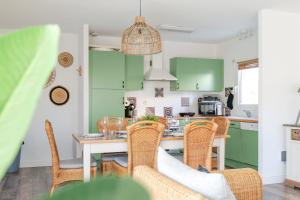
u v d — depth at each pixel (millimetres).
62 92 5727
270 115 4367
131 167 3055
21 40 238
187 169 1545
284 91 4441
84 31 5082
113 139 3240
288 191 3986
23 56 240
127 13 4500
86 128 5098
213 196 1324
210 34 5863
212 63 6484
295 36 4523
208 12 4461
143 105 6254
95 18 4758
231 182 1871
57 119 5719
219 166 3629
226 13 4516
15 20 4793
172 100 6488
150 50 4066
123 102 5672
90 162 3232
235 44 6246
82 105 5242
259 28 4359
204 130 3264
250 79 5949
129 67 5820
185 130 3180
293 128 4176
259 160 4371
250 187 1902
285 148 4418
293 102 4488
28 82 244
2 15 4520
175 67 6254
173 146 3438
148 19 4840
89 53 5500
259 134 4367
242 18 4777
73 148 5715
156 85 6367
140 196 301
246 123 5094
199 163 3287
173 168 1581
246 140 5082
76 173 3299
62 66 5723
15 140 252
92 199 291
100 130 4211
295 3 4059
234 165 5449
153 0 3924
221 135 3639
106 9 4297
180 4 4094
